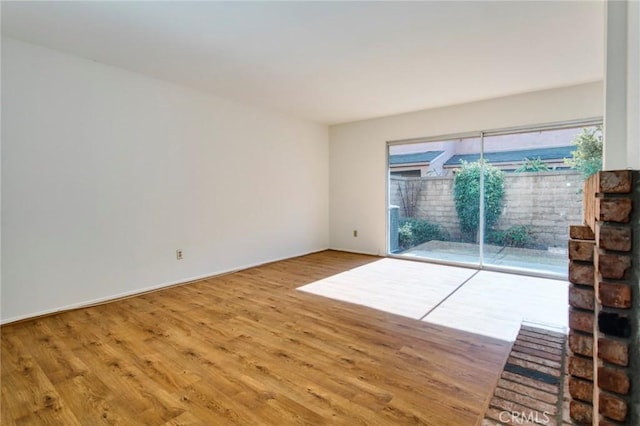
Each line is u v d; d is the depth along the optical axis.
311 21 2.53
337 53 3.09
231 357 2.25
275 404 1.76
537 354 2.25
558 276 4.16
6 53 2.78
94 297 3.32
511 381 1.94
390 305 3.25
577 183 4.08
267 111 5.09
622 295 1.03
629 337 1.03
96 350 2.35
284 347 2.40
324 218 6.22
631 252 1.02
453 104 4.79
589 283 1.41
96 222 3.32
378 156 5.63
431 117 5.05
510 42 2.86
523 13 2.40
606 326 1.06
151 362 2.19
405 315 2.99
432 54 3.11
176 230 3.99
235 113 4.61
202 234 4.26
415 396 1.83
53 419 1.65
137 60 3.26
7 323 2.81
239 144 4.68
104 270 3.39
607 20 1.69
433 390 1.88
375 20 2.50
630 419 1.04
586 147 4.00
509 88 4.07
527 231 4.44
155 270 3.80
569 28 2.62
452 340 2.49
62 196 3.10
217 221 4.43
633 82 1.39
